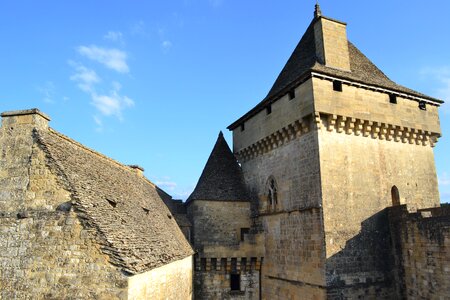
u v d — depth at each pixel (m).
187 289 23.27
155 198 27.34
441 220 18.91
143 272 13.77
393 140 25.62
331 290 21.03
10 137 14.94
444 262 18.59
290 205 25.17
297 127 24.66
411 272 21.00
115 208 16.70
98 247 13.23
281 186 26.50
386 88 25.33
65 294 13.02
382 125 24.92
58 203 14.01
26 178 14.41
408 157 25.97
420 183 25.95
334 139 23.53
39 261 13.49
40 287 13.24
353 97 24.31
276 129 26.88
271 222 27.34
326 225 21.84
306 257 23.06
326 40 26.17
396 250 22.47
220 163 33.03
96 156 20.48
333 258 21.52
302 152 24.42
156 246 17.28
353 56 28.48
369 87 24.80
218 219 29.52
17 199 14.28
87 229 13.50
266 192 28.55
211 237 28.97
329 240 21.69
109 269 12.95
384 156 24.94
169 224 24.30
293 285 24.11
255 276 28.00
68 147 17.19
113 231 14.32
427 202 25.91
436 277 19.08
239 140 33.00
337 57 26.19
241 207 30.23
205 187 30.53
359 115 24.12
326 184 22.50
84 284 12.98
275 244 26.58
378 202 23.78
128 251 13.84
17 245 13.79
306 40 30.09
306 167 23.84
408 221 21.50
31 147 14.73
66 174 14.39
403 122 25.73
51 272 13.30
